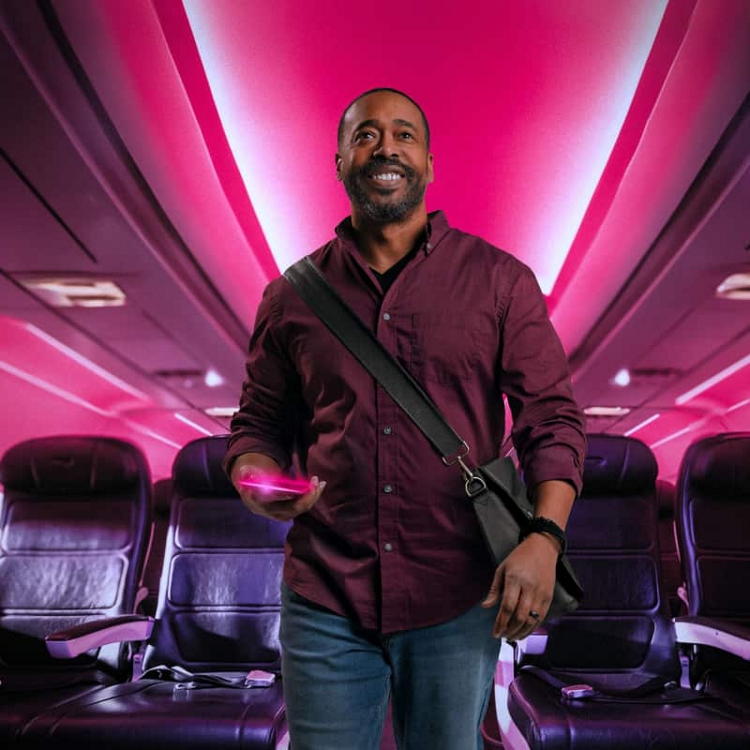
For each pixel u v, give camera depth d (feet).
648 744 5.63
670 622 7.73
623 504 8.32
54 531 8.49
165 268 20.13
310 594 3.62
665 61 13.35
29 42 11.31
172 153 15.11
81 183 15.35
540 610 3.02
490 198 18.37
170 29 12.63
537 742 5.70
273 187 17.79
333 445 3.60
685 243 18.60
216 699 6.32
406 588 3.49
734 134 14.05
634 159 15.66
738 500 8.34
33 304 23.24
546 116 15.11
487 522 3.33
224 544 8.04
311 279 3.82
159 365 30.48
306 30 12.81
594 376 31.68
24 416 32.58
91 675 7.45
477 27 12.71
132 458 8.57
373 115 3.76
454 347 3.57
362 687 3.59
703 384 33.22
